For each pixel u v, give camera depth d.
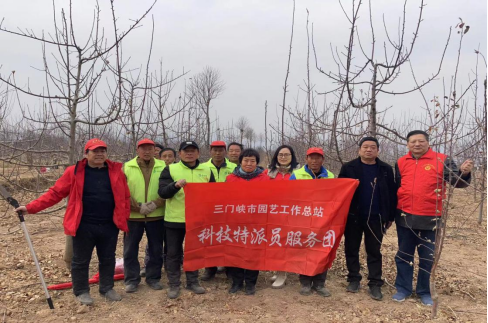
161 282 4.79
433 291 3.66
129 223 4.41
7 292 4.28
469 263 5.80
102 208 3.97
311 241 4.28
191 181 4.38
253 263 4.39
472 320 3.73
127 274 4.45
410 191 4.03
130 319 3.75
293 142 8.42
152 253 4.54
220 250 4.44
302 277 4.41
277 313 3.90
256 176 4.56
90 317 3.76
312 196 4.32
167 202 4.36
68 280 4.77
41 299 4.09
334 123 4.97
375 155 4.18
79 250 3.99
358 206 4.25
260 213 4.43
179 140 9.02
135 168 4.45
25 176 11.25
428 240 3.76
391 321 3.73
